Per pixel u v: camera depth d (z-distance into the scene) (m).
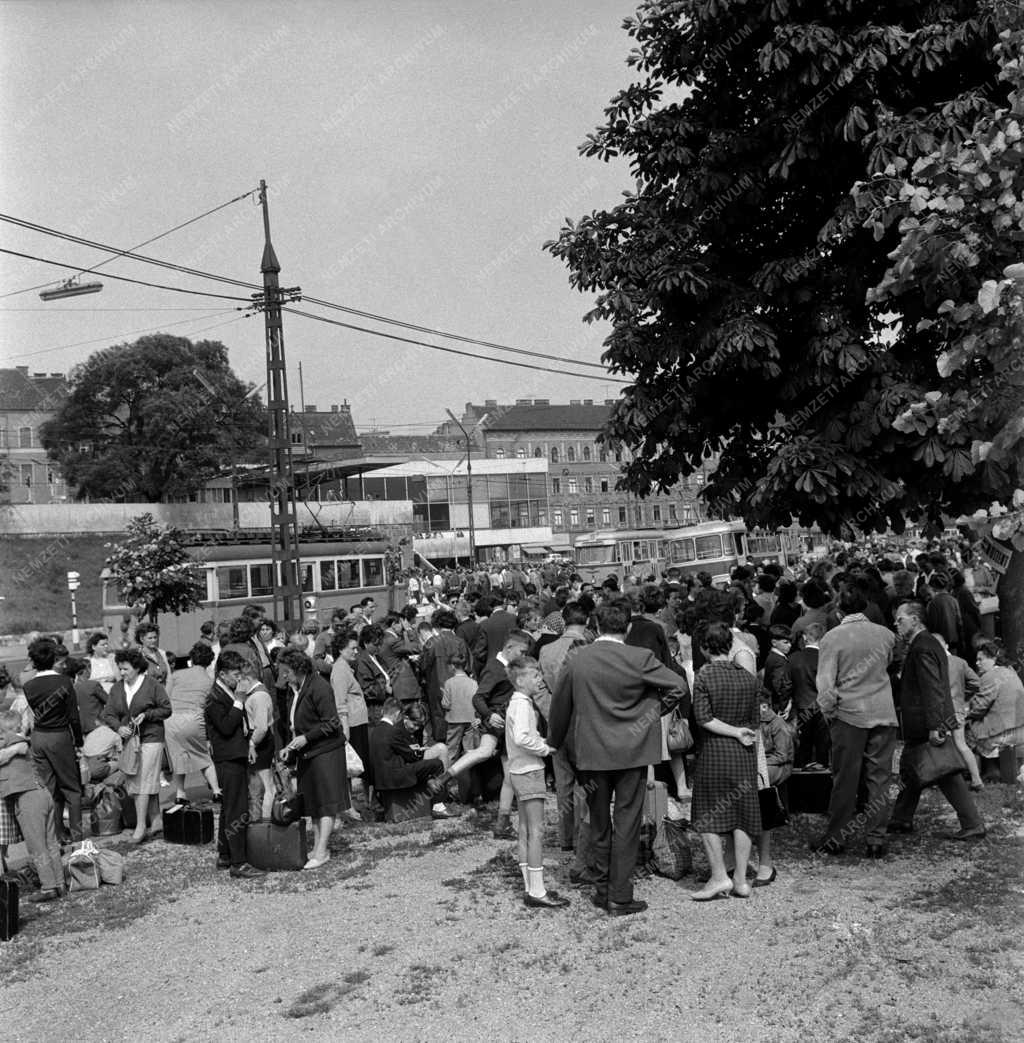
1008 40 5.91
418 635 16.41
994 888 7.54
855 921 7.18
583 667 7.95
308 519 65.69
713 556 44.88
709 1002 6.19
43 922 8.91
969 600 14.38
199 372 61.28
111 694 12.17
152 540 29.16
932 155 6.03
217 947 7.92
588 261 12.28
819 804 9.81
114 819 12.34
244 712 10.00
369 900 8.70
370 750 11.62
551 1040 5.91
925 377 11.21
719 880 7.95
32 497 78.38
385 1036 6.13
